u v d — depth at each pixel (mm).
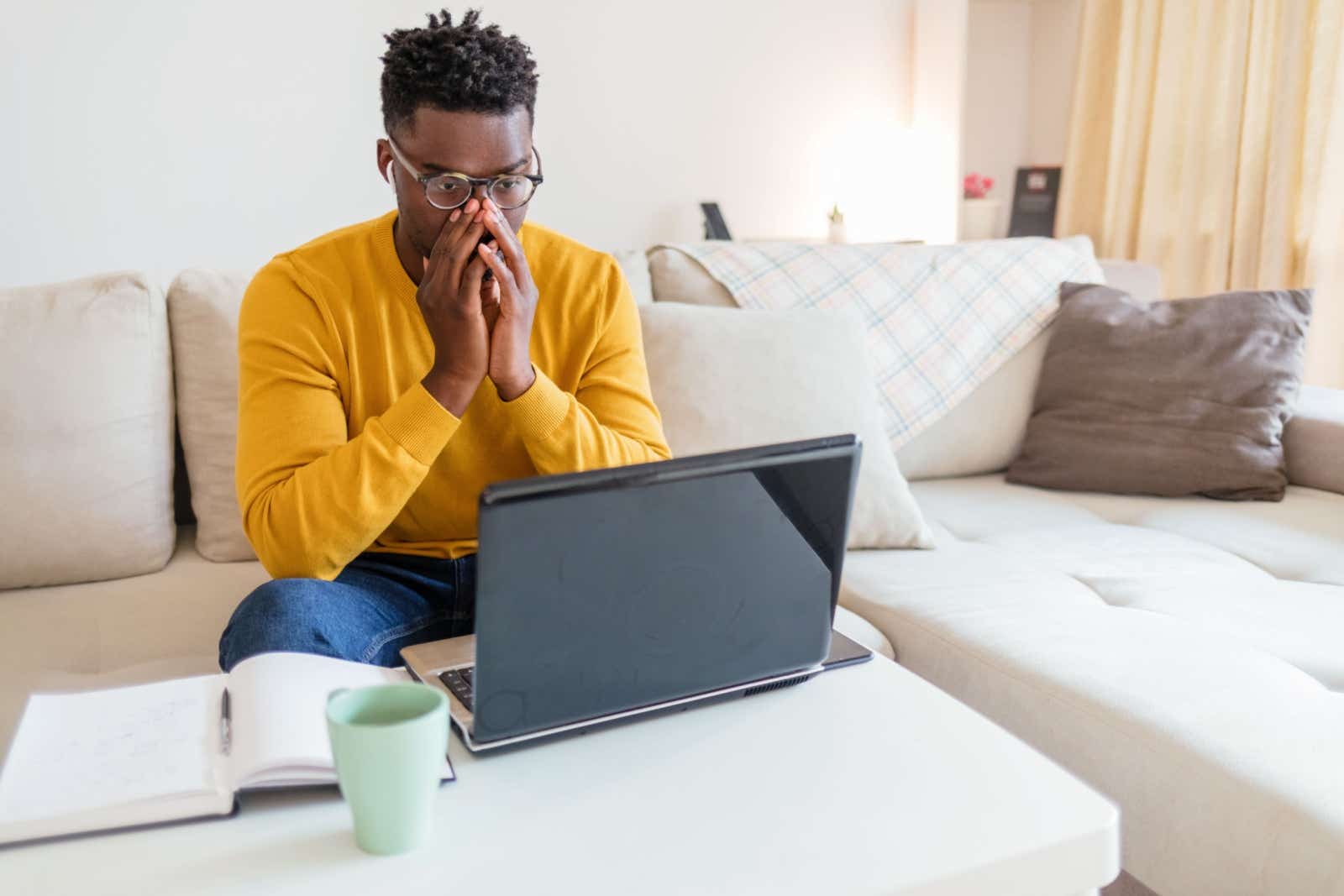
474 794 772
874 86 3732
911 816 746
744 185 3648
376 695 727
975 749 840
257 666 853
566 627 792
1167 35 3133
